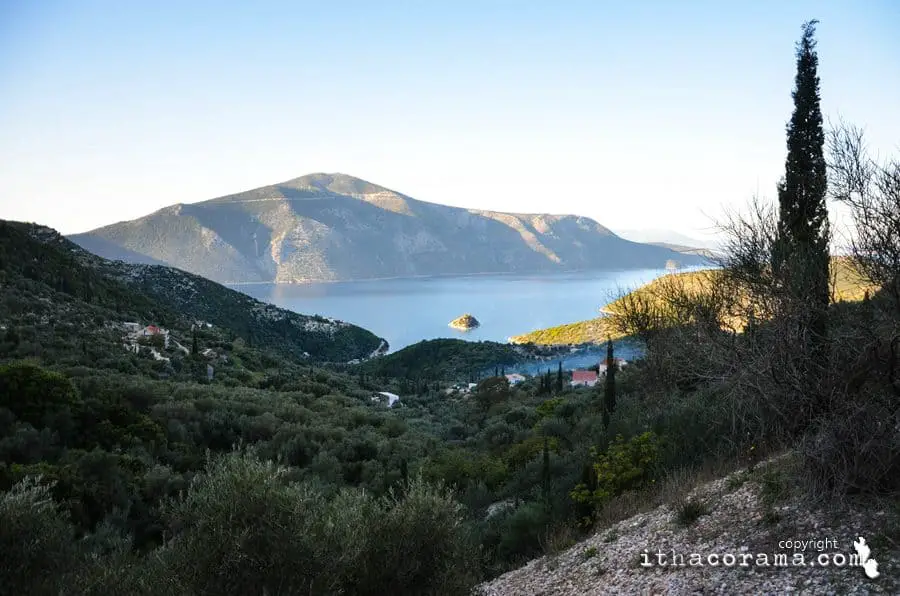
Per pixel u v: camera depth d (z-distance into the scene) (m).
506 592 11.37
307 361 144.38
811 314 10.26
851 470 8.38
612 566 10.19
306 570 7.50
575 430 28.80
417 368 145.38
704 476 12.86
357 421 50.69
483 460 28.58
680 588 8.02
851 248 9.29
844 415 8.90
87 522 18.23
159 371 63.09
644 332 28.97
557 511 15.62
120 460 25.31
